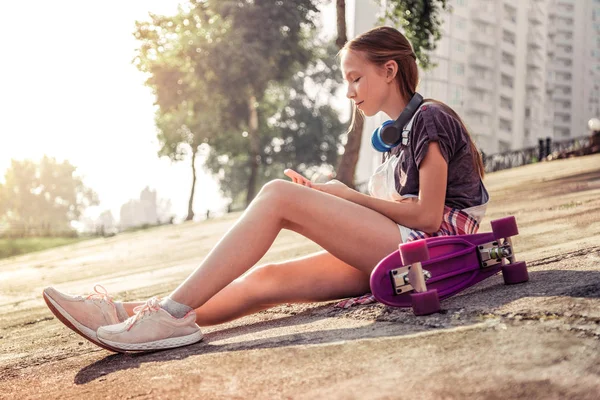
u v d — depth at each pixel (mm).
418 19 12266
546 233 3627
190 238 10102
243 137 33812
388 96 2271
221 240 2115
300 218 2131
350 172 13570
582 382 1254
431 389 1320
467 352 1502
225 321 2311
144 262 7219
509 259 2176
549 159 17000
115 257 8648
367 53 2248
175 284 4430
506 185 10062
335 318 2148
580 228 3613
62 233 35469
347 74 2299
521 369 1354
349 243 2150
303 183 2244
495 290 2098
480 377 1343
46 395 1787
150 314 2078
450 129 2145
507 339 1548
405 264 1984
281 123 40250
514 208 5980
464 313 1844
